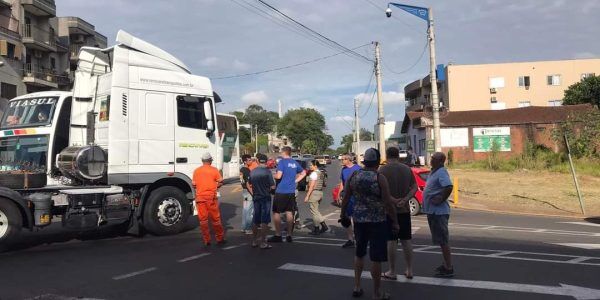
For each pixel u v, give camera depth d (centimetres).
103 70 1154
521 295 631
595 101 5291
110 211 1048
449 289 661
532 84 5831
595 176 2823
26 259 860
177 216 1137
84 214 1014
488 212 1742
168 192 1126
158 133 1120
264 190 952
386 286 678
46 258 868
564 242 1049
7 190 918
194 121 1184
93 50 1137
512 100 5853
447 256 726
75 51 5200
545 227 1325
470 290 655
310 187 1127
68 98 1137
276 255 884
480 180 2695
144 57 1123
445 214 722
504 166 3347
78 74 1142
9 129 1138
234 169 3006
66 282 699
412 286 677
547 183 2548
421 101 6762
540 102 5831
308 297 627
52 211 998
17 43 4047
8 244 1002
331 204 1892
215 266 799
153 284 689
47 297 627
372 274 614
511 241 1059
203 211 988
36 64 4450
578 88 5409
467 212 1734
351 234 951
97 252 923
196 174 1000
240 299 619
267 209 953
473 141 4472
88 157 1027
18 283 694
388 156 723
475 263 820
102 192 1037
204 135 1198
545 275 734
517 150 4397
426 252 920
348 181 643
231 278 721
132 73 1095
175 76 1157
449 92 5912
